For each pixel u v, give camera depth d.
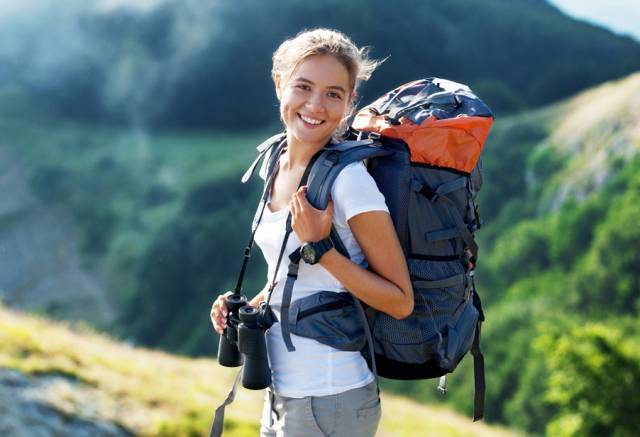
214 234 83.56
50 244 88.00
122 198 95.88
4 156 106.50
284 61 2.30
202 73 128.12
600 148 78.12
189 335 73.62
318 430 2.21
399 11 139.62
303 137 2.24
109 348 12.38
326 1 135.25
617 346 22.14
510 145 87.50
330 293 2.22
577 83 128.50
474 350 2.49
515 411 44.66
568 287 59.03
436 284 2.25
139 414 9.27
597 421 22.00
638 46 143.12
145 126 123.88
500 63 137.00
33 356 9.80
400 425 13.48
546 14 160.88
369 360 2.29
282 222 2.28
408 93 2.52
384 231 2.13
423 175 2.24
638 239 56.59
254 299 2.53
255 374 2.23
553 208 74.81
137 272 80.94
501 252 68.88
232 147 113.69
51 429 8.08
